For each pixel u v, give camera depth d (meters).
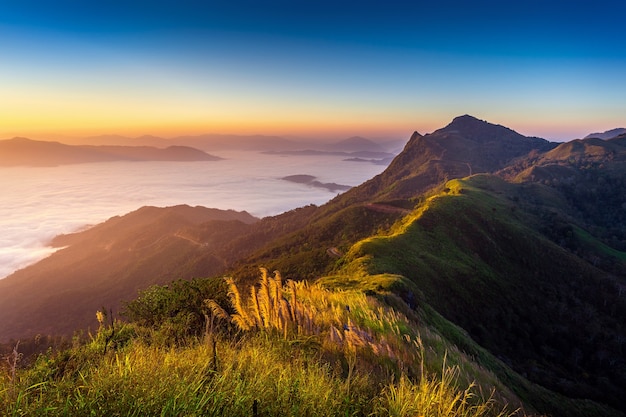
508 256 85.50
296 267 83.88
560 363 54.09
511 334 55.97
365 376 4.48
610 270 97.19
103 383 3.22
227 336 6.28
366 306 11.37
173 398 2.98
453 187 142.25
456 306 54.31
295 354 5.53
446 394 4.16
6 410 2.96
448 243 76.69
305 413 3.36
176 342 5.75
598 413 25.55
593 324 68.62
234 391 3.32
